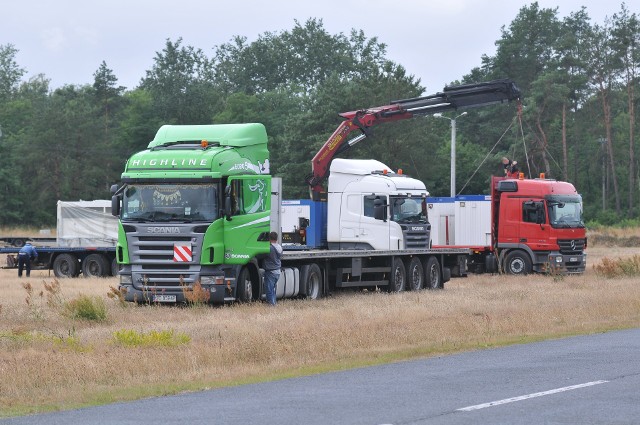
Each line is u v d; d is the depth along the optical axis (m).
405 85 116.62
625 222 131.12
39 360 21.39
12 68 195.75
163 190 34.69
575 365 21.06
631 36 135.00
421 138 113.94
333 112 113.31
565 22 161.12
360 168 48.00
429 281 48.34
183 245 34.25
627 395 16.89
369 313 31.80
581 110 139.62
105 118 156.00
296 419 14.84
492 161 130.50
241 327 27.75
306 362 22.30
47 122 137.75
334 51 184.88
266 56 186.62
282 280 37.97
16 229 126.38
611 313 33.41
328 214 48.22
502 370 20.44
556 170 134.50
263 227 36.47
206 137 36.66
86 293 41.97
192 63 156.25
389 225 47.06
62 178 136.00
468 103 52.38
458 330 27.83
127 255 34.62
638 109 148.25
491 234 59.44
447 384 18.45
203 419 15.04
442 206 60.91
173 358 21.86
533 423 14.31
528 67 142.38
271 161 136.00
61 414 16.08
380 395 17.17
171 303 35.31
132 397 17.81
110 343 24.62
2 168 134.38
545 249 58.03
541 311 33.00
